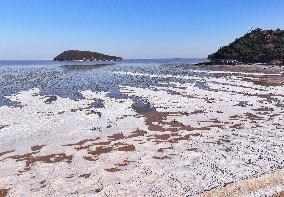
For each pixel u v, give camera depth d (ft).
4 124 68.59
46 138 58.75
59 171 43.68
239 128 64.59
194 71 225.15
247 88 121.29
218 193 35.65
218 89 119.65
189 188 37.42
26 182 40.34
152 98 100.48
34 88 129.18
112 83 146.72
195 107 85.81
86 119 72.23
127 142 56.03
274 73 192.24
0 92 118.01
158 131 62.85
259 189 36.86
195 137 58.70
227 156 48.21
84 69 276.00
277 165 43.98
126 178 40.98
